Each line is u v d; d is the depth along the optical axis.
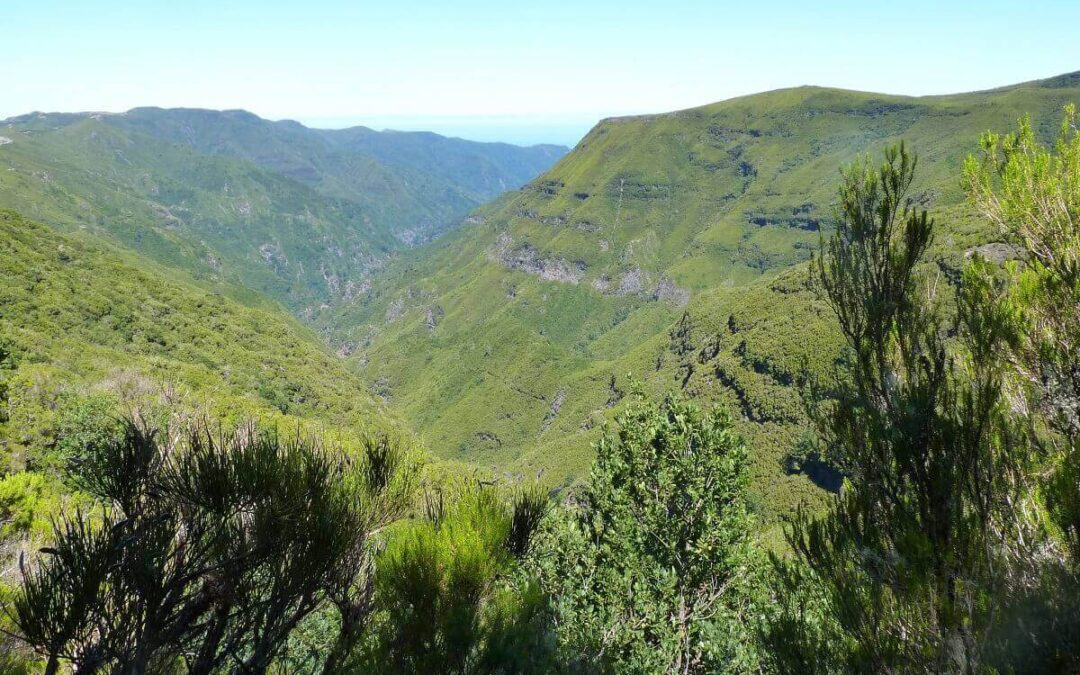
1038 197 7.55
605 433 13.85
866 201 6.19
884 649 4.92
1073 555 5.03
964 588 4.91
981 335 5.78
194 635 3.44
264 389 86.88
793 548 6.06
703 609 11.57
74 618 3.04
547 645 4.59
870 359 5.99
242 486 3.44
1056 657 4.32
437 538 4.26
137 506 3.44
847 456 5.84
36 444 24.33
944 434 5.35
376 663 3.87
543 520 5.97
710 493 12.52
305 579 3.70
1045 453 5.98
